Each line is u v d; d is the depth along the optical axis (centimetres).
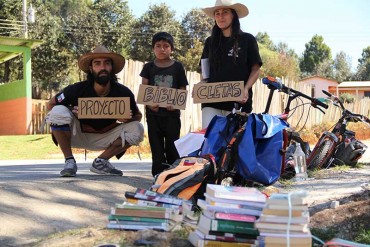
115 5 4222
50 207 485
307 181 674
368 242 390
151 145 627
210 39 613
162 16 4400
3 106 2431
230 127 556
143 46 4350
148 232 362
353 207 455
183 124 1733
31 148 1673
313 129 2122
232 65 596
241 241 333
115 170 640
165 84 625
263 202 337
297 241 312
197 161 500
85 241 361
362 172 765
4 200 484
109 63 625
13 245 398
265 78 666
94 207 504
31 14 3019
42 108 2288
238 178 556
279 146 564
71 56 3984
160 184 476
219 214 332
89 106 611
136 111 647
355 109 2680
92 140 643
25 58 2253
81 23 4100
